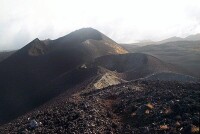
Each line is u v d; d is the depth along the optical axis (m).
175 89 35.50
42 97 119.50
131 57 145.50
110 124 26.48
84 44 178.75
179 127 22.58
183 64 182.62
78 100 36.62
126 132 24.47
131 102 31.08
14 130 30.78
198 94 28.86
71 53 170.38
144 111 27.20
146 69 127.06
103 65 144.38
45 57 175.00
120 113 29.12
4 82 154.75
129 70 132.75
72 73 132.75
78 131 25.14
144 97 31.42
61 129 26.45
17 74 160.88
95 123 26.41
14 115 113.31
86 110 29.86
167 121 24.02
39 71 158.62
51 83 132.25
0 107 125.38
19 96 133.38
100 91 43.81
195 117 22.94
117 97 35.12
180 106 25.72
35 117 33.06
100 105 31.83
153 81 43.22
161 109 26.42
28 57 177.25
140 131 23.86
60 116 29.92
